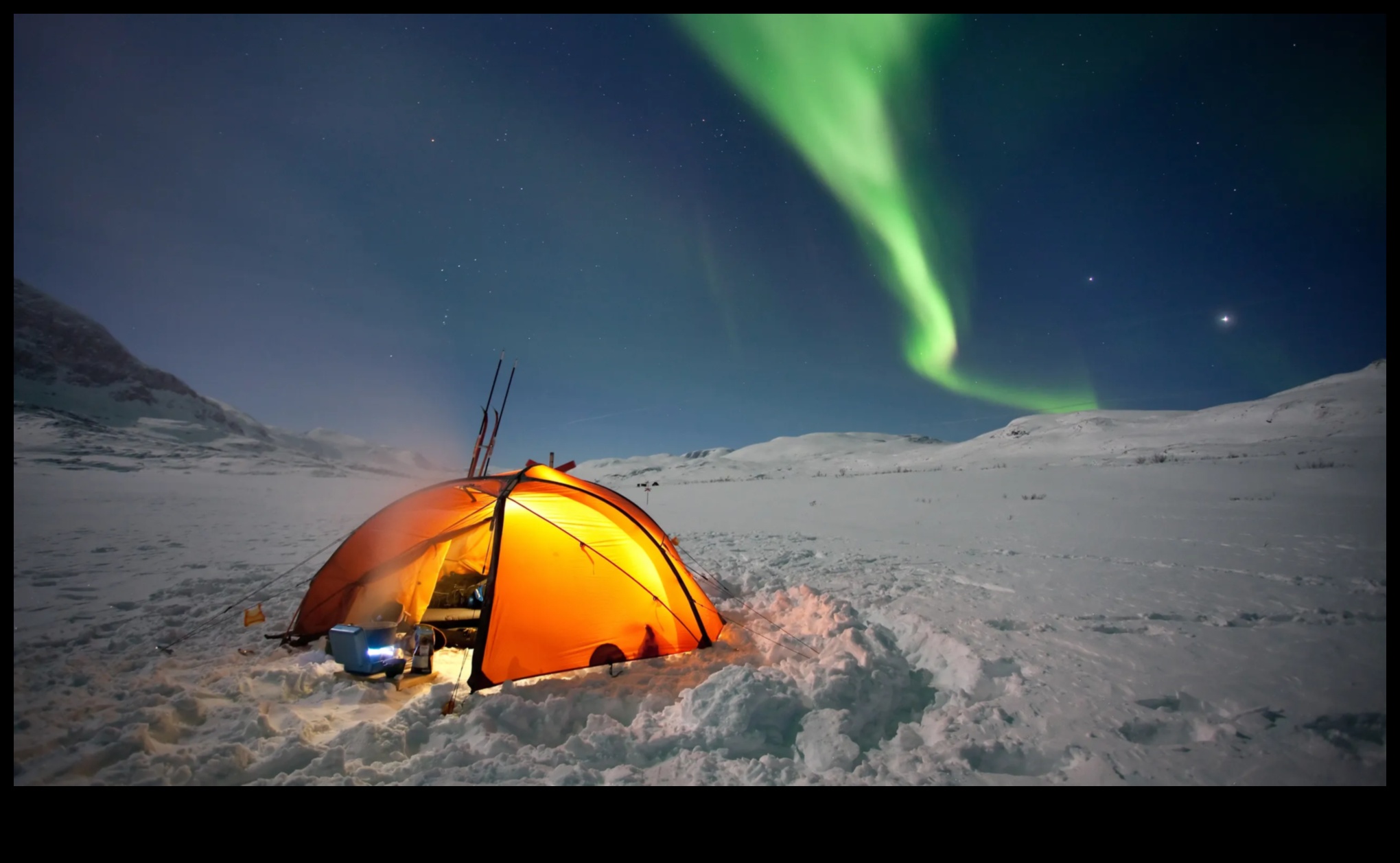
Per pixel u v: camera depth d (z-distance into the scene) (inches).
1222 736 138.6
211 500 1095.0
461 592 260.1
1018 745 137.6
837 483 1472.7
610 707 170.6
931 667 200.7
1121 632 219.0
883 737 158.9
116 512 780.6
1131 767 127.6
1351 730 139.9
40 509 778.2
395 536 231.9
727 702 155.9
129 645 219.5
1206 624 221.8
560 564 204.8
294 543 516.4
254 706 161.5
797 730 155.7
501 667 180.9
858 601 278.1
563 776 128.3
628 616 208.5
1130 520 521.7
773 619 262.2
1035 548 414.9
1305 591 257.9
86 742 136.6
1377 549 340.5
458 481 240.4
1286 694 156.7
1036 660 188.1
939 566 362.6
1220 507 573.0
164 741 142.9
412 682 180.2
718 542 527.2
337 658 185.0
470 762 136.6
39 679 175.0
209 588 321.1
